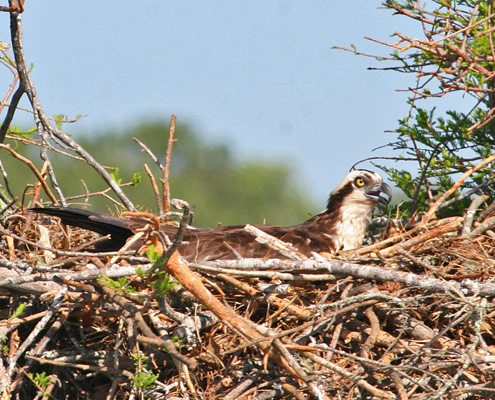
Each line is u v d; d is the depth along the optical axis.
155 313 11.05
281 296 11.41
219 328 11.00
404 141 13.93
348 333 11.01
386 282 11.30
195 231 12.92
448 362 10.30
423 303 11.23
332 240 14.31
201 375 10.87
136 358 10.05
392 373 10.21
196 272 11.27
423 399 9.91
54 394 11.05
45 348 11.16
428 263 11.77
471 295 10.74
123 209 14.37
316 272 11.36
